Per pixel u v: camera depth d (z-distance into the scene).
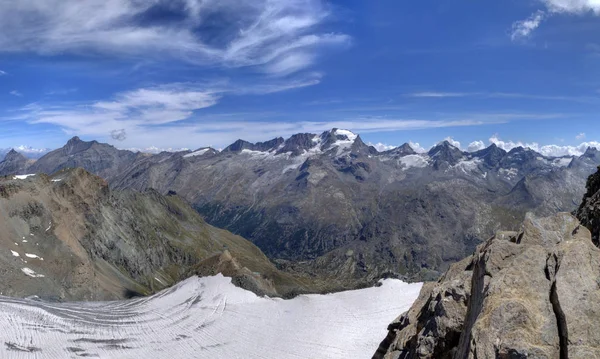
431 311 25.95
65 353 61.59
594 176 49.88
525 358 15.39
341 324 73.88
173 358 64.75
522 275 19.05
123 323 80.44
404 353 26.77
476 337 17.00
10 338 61.78
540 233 24.64
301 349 65.31
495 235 28.61
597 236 34.78
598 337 15.44
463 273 26.03
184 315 84.50
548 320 16.69
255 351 66.19
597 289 16.94
